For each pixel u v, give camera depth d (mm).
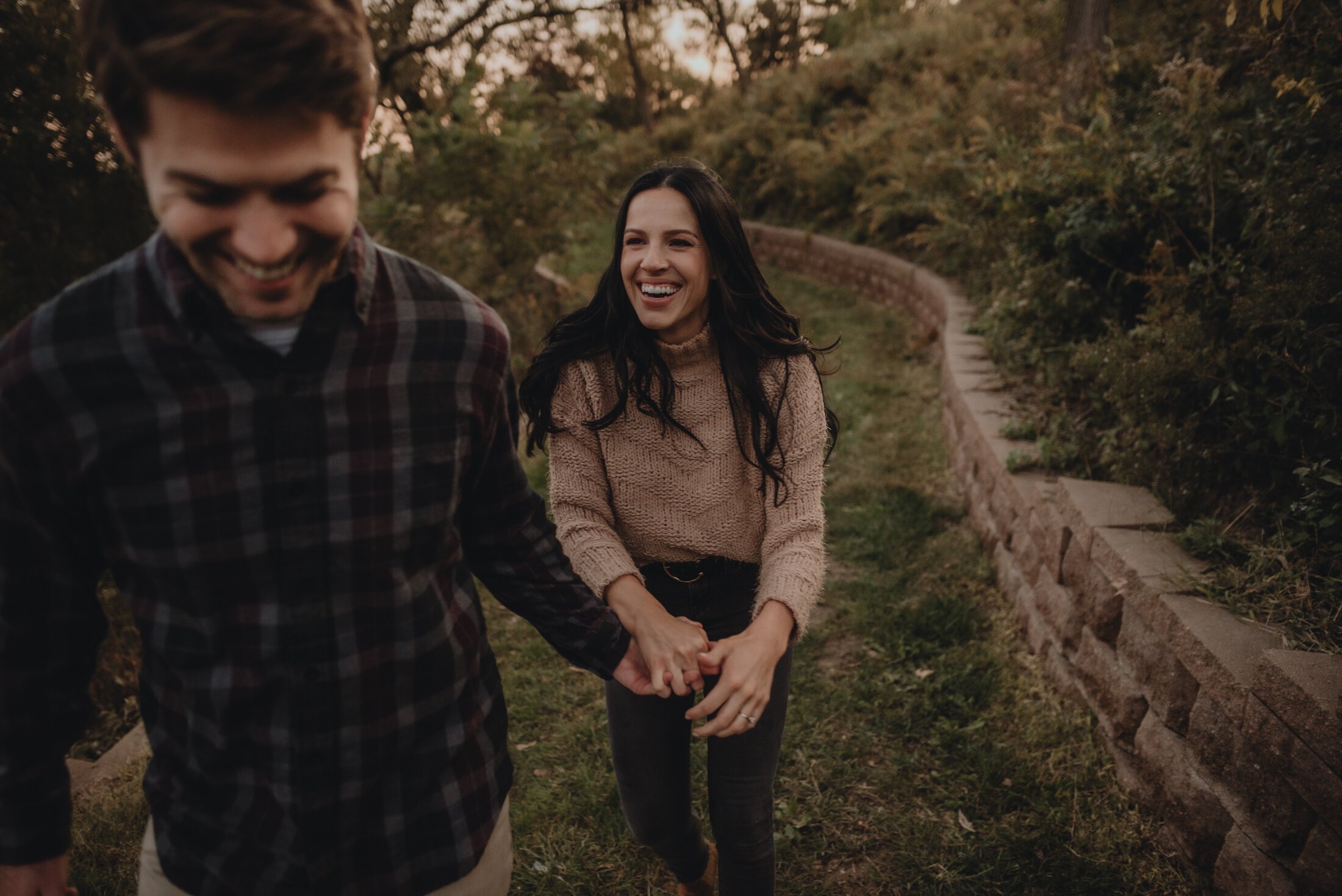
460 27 7957
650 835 1825
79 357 896
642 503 1692
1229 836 1970
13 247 3430
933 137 8930
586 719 2955
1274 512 2537
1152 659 2346
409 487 1038
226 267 858
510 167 6289
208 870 1073
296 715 1020
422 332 1043
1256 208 3125
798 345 1658
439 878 1154
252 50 732
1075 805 2418
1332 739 1664
